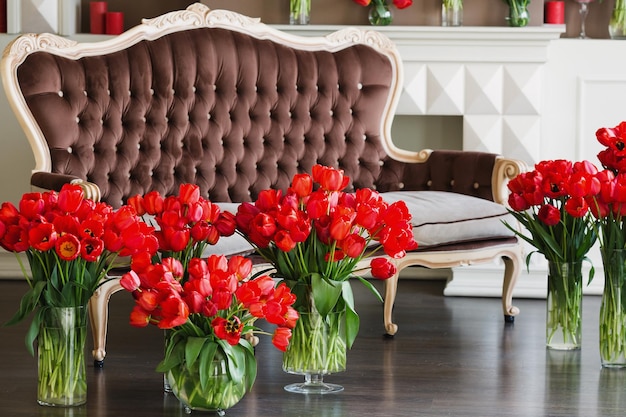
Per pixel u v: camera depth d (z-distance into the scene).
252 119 4.77
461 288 5.21
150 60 4.59
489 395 3.40
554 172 3.80
